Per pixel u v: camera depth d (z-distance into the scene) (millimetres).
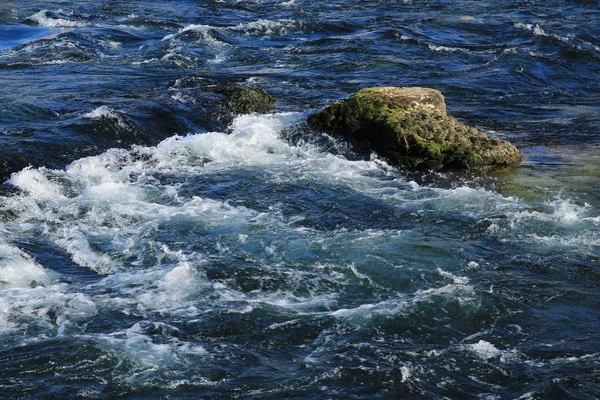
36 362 34594
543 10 122188
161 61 88000
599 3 126625
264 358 35250
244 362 34969
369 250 44781
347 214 50062
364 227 48125
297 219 49188
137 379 33688
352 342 36344
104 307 38906
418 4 127562
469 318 38344
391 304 39344
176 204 51438
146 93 72688
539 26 106875
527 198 52625
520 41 102250
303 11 121812
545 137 67000
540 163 59875
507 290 40625
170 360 34938
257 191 53656
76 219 48719
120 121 62406
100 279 41938
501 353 35625
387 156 59594
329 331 37188
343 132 62938
